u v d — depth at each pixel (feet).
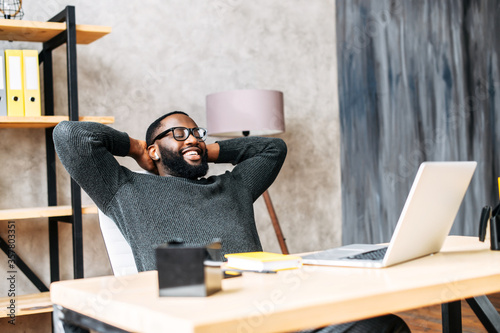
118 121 10.52
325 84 13.33
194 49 11.44
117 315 2.71
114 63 10.52
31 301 8.18
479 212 10.41
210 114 10.65
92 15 10.30
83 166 5.58
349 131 13.24
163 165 6.47
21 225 9.43
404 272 3.48
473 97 10.46
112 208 5.64
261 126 10.44
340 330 3.71
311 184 12.96
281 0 12.71
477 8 10.35
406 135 11.83
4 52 8.09
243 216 6.10
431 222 4.02
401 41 11.95
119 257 5.72
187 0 11.39
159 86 10.99
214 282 2.91
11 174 9.38
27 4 9.56
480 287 3.28
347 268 3.75
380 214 12.45
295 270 3.73
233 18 11.99
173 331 2.32
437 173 3.77
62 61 9.89
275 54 12.55
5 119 7.86
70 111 8.18
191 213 5.67
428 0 11.31
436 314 9.92
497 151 10.02
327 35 13.44
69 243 9.86
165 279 2.84
